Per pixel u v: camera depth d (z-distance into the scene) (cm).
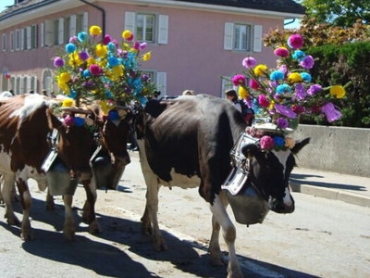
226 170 845
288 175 780
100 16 3831
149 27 4016
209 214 1330
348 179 1889
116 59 1032
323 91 819
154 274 902
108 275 891
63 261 953
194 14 4131
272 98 807
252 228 1216
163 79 4066
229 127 859
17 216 1260
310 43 2542
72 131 985
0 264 927
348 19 5241
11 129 1088
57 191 1030
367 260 1020
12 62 5400
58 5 4153
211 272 916
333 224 1302
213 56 4231
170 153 940
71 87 1037
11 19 5097
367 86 2062
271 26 4406
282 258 1012
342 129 2022
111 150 1082
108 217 1280
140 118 1034
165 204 1433
